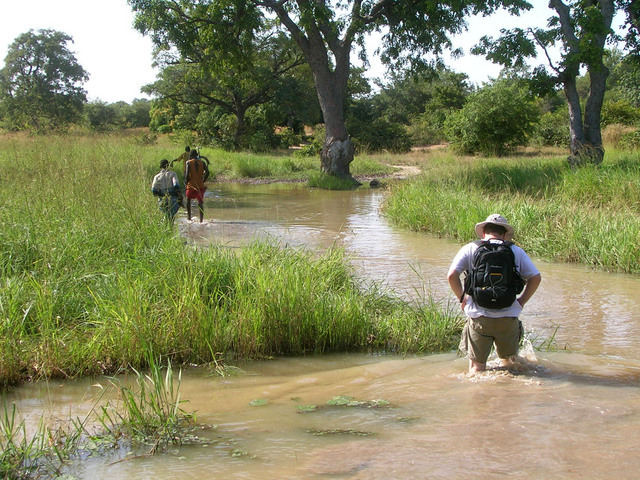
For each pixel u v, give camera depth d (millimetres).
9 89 63125
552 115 45844
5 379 4824
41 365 5023
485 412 3980
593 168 15516
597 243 9781
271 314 5867
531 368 5016
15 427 3994
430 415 3988
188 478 3201
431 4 22297
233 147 45969
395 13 25078
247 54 26594
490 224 5027
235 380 5020
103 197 9156
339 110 25797
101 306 5832
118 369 5148
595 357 5336
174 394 4656
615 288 8039
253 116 50219
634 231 9656
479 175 17672
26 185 9320
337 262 7750
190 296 5973
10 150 13688
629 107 39688
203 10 24984
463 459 3252
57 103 61562
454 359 5480
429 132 56219
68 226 7930
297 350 5824
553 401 4160
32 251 7285
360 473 3148
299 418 4066
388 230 12930
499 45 19406
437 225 12602
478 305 4844
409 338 5887
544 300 7461
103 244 7699
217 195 20641
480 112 35844
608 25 19062
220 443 3666
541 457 3240
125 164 11883
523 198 13266
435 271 8953
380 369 5207
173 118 59281
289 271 6512
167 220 9516
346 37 24875
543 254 10289
